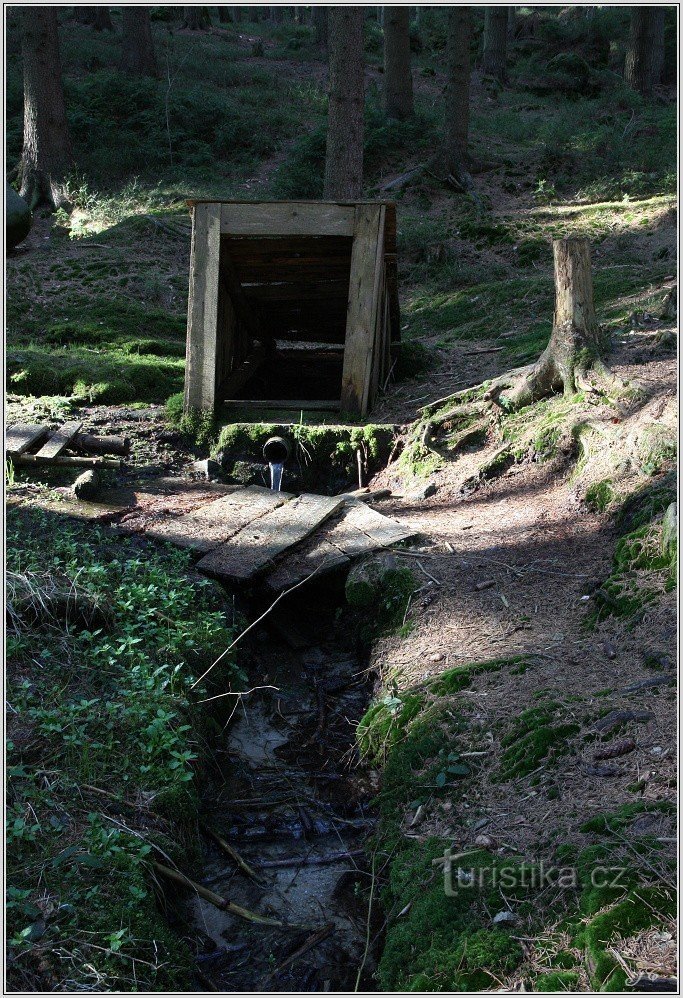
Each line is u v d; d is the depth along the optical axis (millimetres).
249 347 10719
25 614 4855
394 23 19578
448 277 13430
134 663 4824
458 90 17281
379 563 6008
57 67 17922
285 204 8148
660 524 4941
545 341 9219
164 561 6203
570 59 25203
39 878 3346
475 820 3654
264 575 6113
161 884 3703
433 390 8938
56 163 18016
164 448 8180
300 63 26781
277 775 4848
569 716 3947
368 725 4793
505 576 5551
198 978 3441
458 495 7031
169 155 19719
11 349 9703
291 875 4117
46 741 4043
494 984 2873
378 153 18844
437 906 3250
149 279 12695
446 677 4574
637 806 3297
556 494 6398
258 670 5875
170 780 4121
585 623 4785
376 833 4066
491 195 16766
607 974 2715
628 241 12750
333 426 8117
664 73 25016
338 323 10805
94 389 8781
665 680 3963
